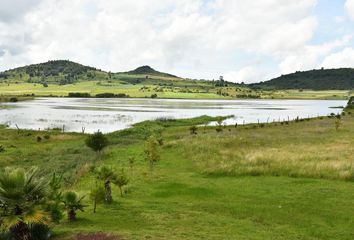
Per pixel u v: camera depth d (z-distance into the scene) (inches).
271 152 1676.9
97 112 5708.7
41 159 1892.2
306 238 681.0
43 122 4160.9
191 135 2635.3
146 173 1370.6
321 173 1234.6
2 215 573.9
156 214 825.5
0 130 3093.0
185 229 710.5
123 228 711.7
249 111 6569.9
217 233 690.2
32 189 605.9
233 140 2217.0
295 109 7377.0
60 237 638.5
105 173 991.6
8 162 1785.2
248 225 753.6
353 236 697.6
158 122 4005.9
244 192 1043.9
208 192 1056.2
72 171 1558.8
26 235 588.4
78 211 857.5
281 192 1032.2
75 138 2746.1
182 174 1344.7
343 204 900.0
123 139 2652.6
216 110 6688.0
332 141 2203.5
